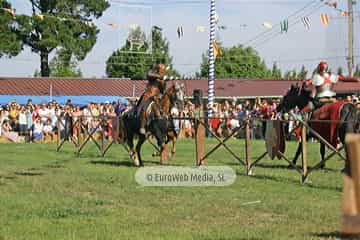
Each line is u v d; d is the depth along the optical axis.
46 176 14.36
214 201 10.60
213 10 28.05
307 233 7.87
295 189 12.03
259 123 27.89
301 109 17.12
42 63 50.84
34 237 7.61
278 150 13.67
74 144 24.36
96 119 24.61
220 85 49.00
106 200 10.76
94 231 8.02
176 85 16.78
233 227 8.31
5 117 29.39
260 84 49.59
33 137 29.45
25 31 46.81
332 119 14.59
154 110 16.45
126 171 15.37
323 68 15.45
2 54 46.81
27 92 43.62
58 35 48.06
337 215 9.13
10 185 12.80
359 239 3.08
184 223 8.64
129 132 16.92
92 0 49.06
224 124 28.45
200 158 16.02
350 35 33.28
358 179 2.92
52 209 9.69
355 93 35.91
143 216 9.20
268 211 9.62
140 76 63.28
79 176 14.30
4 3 45.59
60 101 42.00
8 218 8.95
